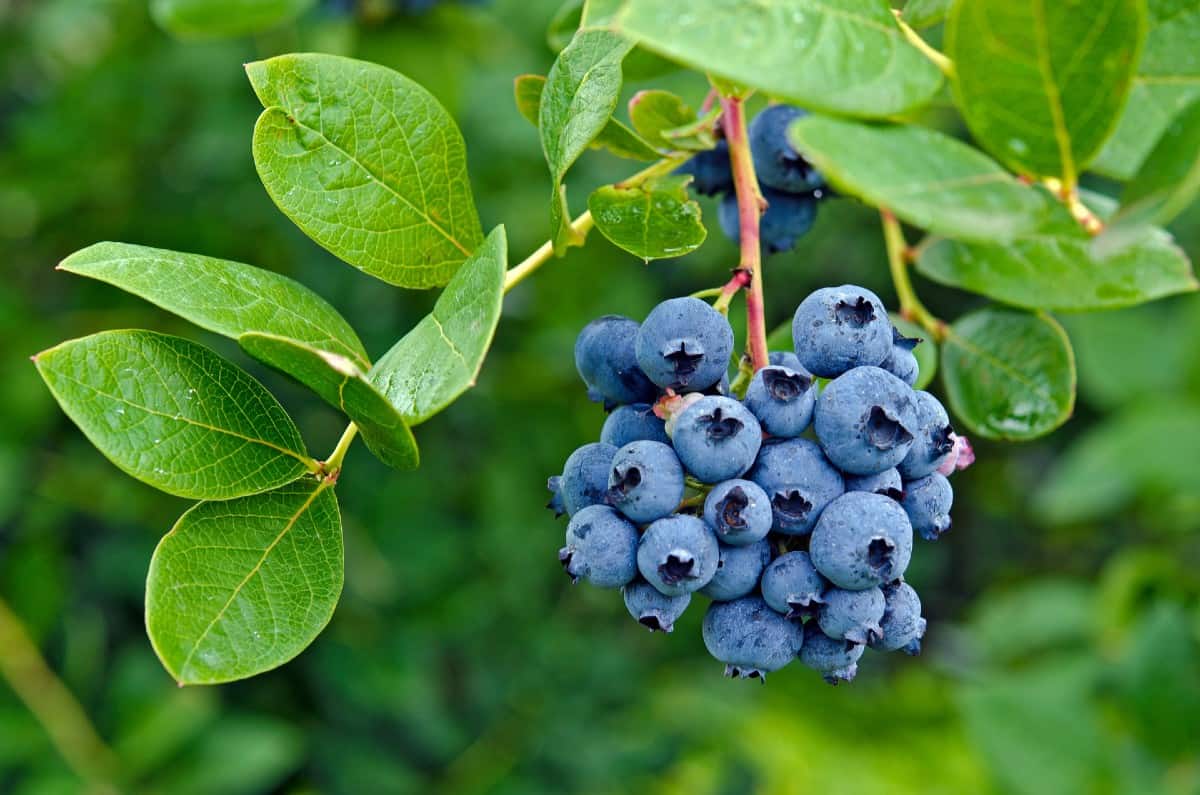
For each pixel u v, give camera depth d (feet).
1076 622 3.45
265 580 1.46
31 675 2.64
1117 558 4.55
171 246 2.87
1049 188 1.40
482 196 3.00
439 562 3.13
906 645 1.46
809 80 1.31
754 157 1.66
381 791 3.04
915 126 1.35
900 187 1.32
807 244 3.68
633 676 3.56
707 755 3.65
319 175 1.51
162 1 2.03
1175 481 2.80
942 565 4.75
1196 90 1.50
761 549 1.44
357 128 1.51
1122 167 1.52
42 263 2.98
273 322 1.44
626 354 1.49
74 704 2.65
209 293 1.43
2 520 2.60
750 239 1.50
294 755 2.88
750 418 1.42
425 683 3.11
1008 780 2.74
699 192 1.70
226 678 1.43
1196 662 2.70
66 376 1.41
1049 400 1.70
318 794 3.03
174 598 1.43
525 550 3.30
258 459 1.46
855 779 3.61
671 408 1.45
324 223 1.51
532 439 3.35
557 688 3.42
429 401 1.37
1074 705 2.78
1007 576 4.83
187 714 2.67
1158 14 1.50
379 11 2.25
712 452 1.42
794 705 3.96
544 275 3.18
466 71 2.53
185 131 2.91
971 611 4.83
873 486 1.44
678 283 3.50
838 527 1.41
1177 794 2.67
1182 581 3.04
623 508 1.43
